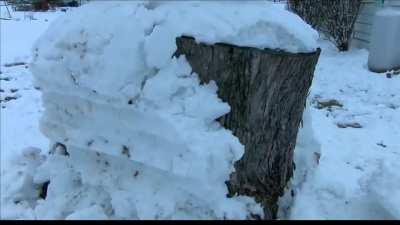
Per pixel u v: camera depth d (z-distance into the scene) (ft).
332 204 10.62
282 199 10.25
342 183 11.59
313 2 32.32
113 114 9.22
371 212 10.21
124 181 9.59
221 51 8.67
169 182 9.05
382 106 19.94
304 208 10.15
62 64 9.38
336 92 22.09
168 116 8.61
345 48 30.86
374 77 24.26
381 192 10.09
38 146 15.48
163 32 8.68
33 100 20.72
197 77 8.91
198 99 8.80
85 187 10.45
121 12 9.15
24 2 62.13
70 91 9.55
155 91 8.63
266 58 8.70
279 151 9.80
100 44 8.93
